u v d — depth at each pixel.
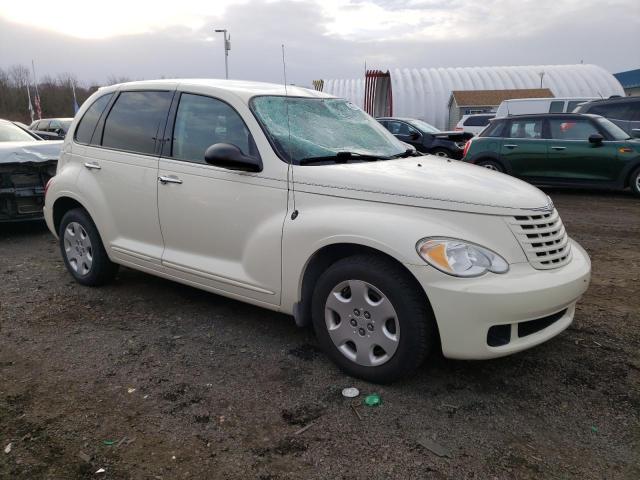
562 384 3.22
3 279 5.23
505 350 2.89
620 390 3.14
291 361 3.51
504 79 38.22
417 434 2.74
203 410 2.96
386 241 2.93
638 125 11.59
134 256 4.34
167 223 4.05
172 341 3.82
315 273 3.41
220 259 3.80
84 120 4.86
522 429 2.78
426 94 38.19
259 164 3.52
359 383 3.22
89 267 4.84
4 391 3.16
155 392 3.14
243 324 4.12
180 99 4.10
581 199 10.02
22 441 2.70
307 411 2.94
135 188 4.23
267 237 3.46
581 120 10.32
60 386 3.21
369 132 4.23
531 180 10.69
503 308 2.79
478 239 2.90
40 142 7.25
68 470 2.49
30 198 6.80
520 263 2.94
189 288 4.93
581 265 3.25
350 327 3.20
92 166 4.59
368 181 3.17
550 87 36.25
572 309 3.33
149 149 4.20
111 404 3.02
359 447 2.64
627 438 2.71
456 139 15.48
